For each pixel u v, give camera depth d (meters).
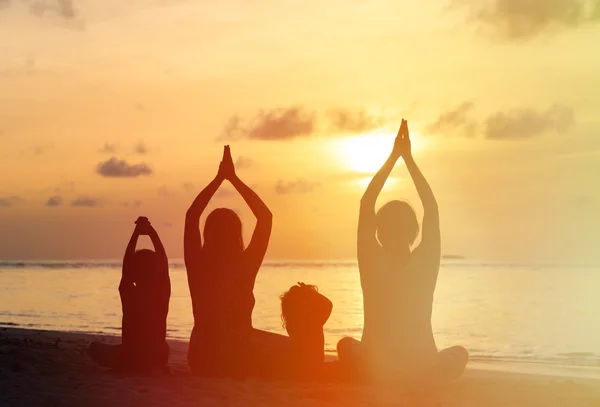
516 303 34.47
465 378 7.71
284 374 6.89
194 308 7.01
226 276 6.91
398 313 6.59
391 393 6.18
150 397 5.86
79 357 8.65
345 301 34.97
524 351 16.06
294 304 6.84
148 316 7.29
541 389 6.88
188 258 6.96
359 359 6.62
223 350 6.89
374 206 6.73
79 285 49.69
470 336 20.22
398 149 6.86
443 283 60.69
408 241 6.71
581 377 9.61
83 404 5.61
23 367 7.63
